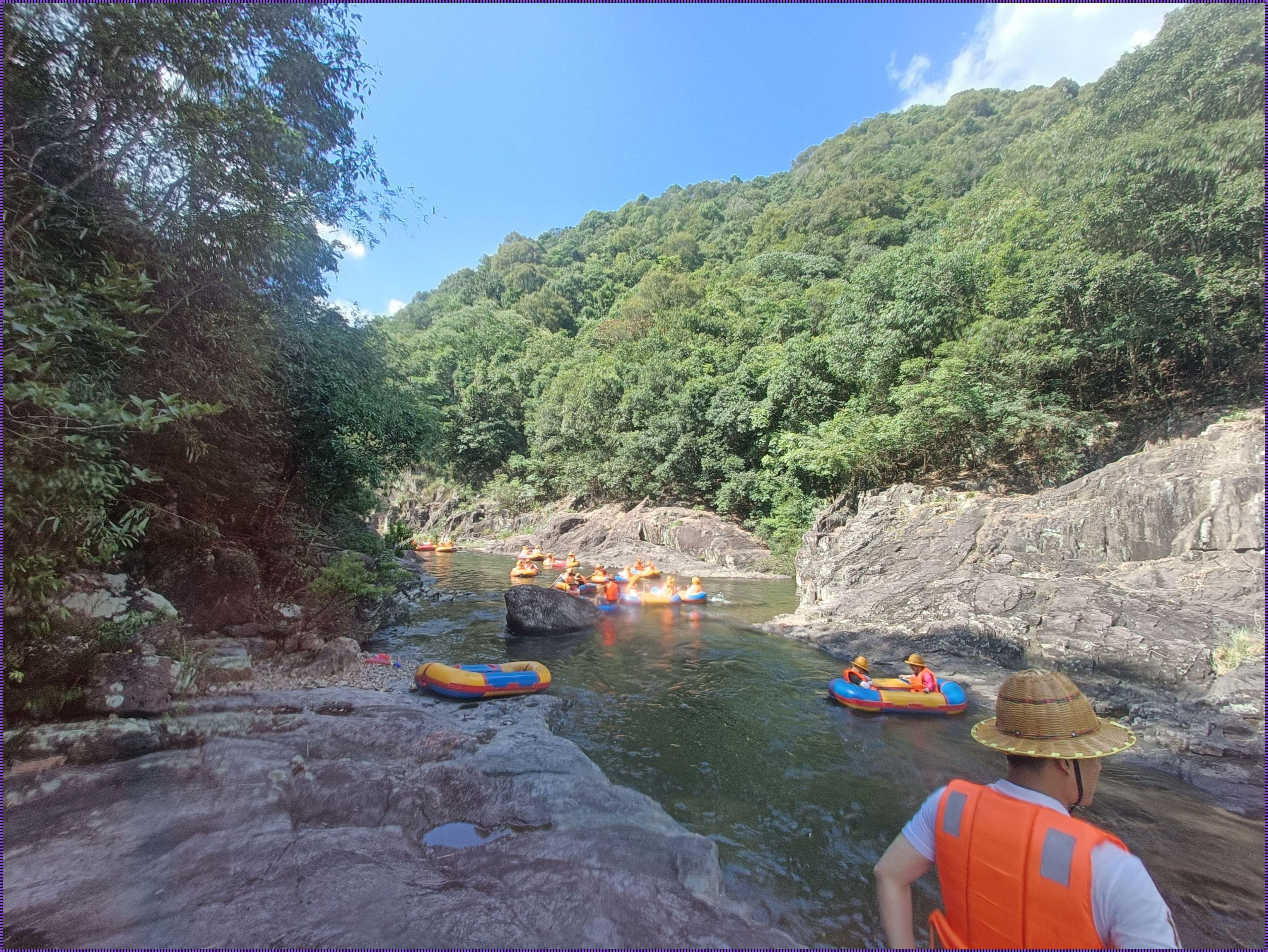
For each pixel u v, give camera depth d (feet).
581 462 113.09
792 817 16.92
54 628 14.51
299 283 25.32
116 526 14.05
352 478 38.91
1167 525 36.04
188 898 9.42
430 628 40.73
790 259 150.20
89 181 14.07
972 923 4.87
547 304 220.23
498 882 10.74
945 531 46.55
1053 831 4.64
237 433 24.30
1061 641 30.58
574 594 46.80
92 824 11.34
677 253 225.97
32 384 8.30
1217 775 19.43
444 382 149.69
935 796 5.57
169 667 16.52
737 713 25.43
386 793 14.07
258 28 16.01
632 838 12.89
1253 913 12.85
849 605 42.57
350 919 9.09
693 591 52.65
